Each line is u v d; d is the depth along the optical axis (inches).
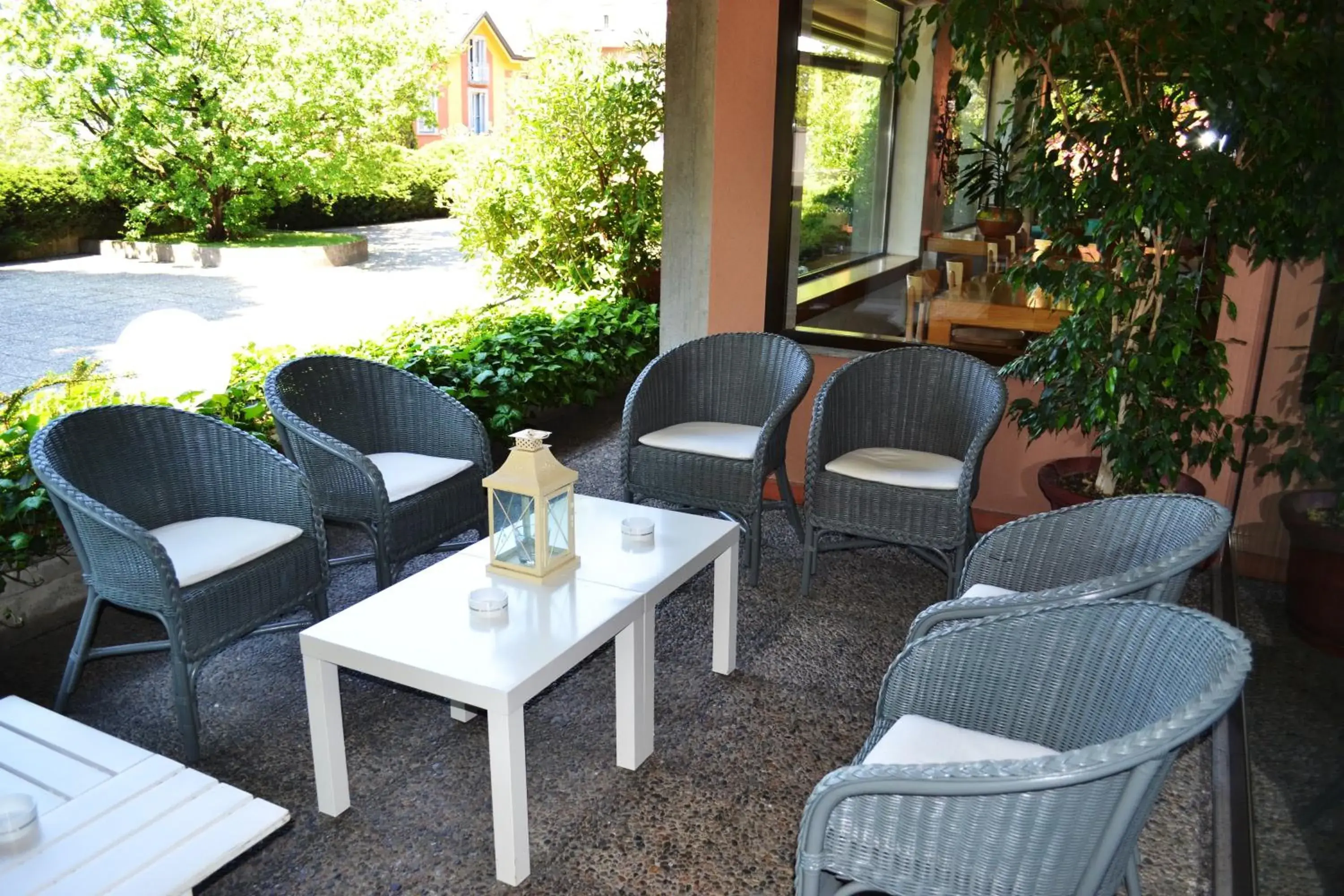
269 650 131.0
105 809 68.9
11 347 302.7
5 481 125.1
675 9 170.1
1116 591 79.4
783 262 176.4
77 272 479.5
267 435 157.8
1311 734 88.9
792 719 115.6
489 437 194.1
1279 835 87.4
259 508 121.7
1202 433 144.9
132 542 102.6
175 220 576.7
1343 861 71.3
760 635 135.3
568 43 297.6
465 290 438.3
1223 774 106.2
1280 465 119.7
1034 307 162.1
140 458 118.5
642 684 103.9
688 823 97.7
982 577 101.5
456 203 312.7
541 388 210.4
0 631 129.4
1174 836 96.3
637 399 153.4
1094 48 117.1
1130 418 130.9
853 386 148.8
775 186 172.7
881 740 76.2
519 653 89.0
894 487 136.6
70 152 532.1
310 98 546.0
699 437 152.3
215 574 108.0
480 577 105.5
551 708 117.6
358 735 112.0
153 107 524.4
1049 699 76.9
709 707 117.8
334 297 416.5
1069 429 150.7
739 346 162.4
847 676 125.3
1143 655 72.2
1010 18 121.3
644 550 112.5
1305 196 114.0
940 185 162.7
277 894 88.4
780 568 157.3
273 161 553.0
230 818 69.0
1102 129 119.0
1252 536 130.6
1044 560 98.8
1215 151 112.3
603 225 300.2
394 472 137.5
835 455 145.9
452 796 101.6
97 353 296.2
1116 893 73.5
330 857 92.8
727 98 171.0
